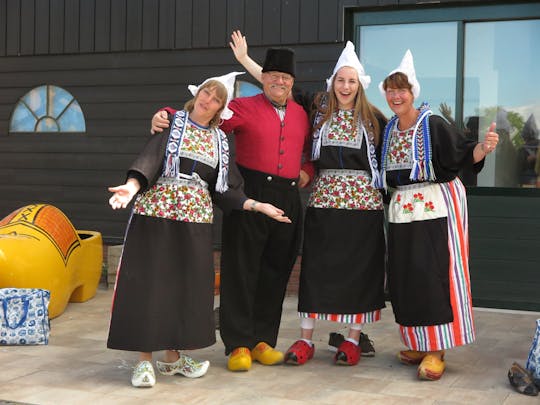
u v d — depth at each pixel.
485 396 3.94
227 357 4.77
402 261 4.38
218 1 7.14
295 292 7.01
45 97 7.77
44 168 7.78
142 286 4.02
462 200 4.39
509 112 6.52
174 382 4.18
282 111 4.47
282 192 4.43
